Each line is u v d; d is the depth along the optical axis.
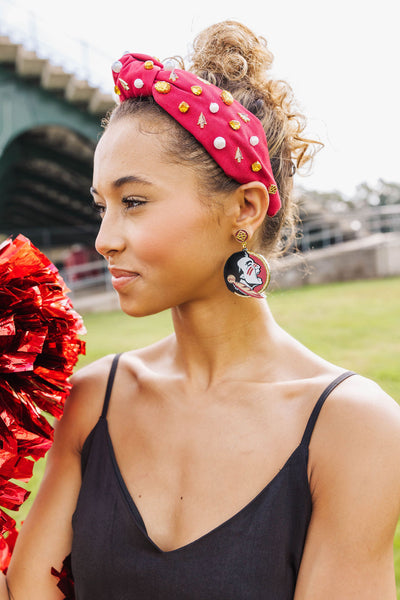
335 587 0.74
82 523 0.86
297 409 0.84
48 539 0.92
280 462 0.81
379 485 0.76
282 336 0.94
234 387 0.89
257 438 0.84
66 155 13.58
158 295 0.81
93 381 0.99
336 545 0.76
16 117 10.92
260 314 0.92
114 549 0.82
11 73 10.79
